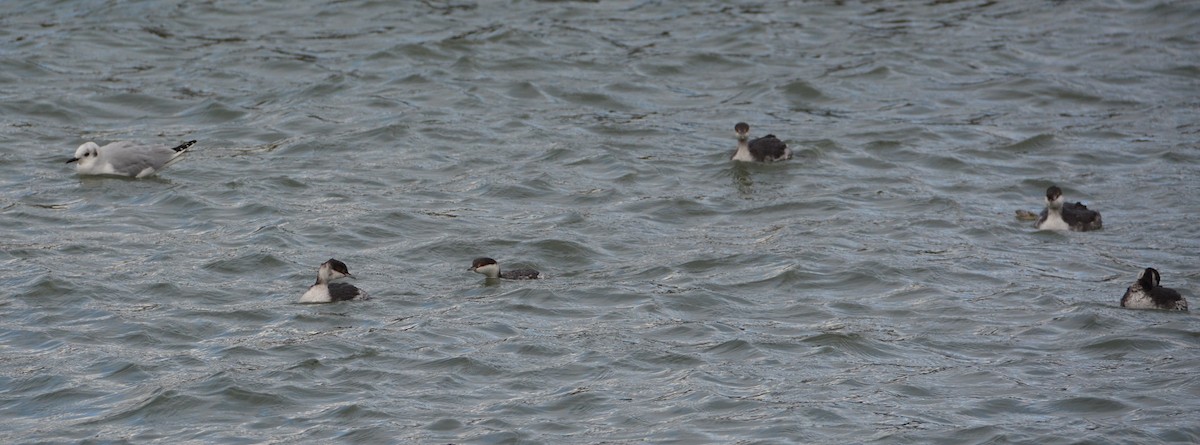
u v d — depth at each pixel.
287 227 28.59
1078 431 19.75
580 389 21.23
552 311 24.50
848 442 19.48
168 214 29.50
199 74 39.72
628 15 46.59
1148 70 42.47
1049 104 39.66
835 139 36.25
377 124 36.03
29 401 20.75
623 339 23.19
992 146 36.00
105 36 42.50
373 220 29.27
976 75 41.94
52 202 30.00
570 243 28.12
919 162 34.84
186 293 24.97
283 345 22.64
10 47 41.03
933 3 48.81
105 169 31.70
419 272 26.52
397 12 45.69
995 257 27.92
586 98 39.16
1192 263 27.52
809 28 45.81
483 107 37.91
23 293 24.64
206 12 45.16
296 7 45.94
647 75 41.19
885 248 28.23
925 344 23.28
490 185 31.86
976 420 20.22
